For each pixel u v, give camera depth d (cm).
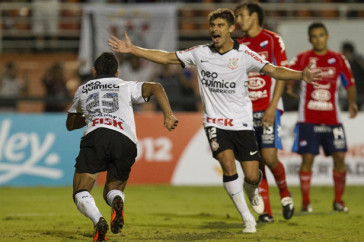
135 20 5938
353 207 3675
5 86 5812
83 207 2014
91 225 2753
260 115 2775
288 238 2323
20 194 4306
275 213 3319
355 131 4934
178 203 3841
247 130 2389
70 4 6347
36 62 6266
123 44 2378
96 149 2056
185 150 4900
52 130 4872
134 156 2116
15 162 4809
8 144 4819
